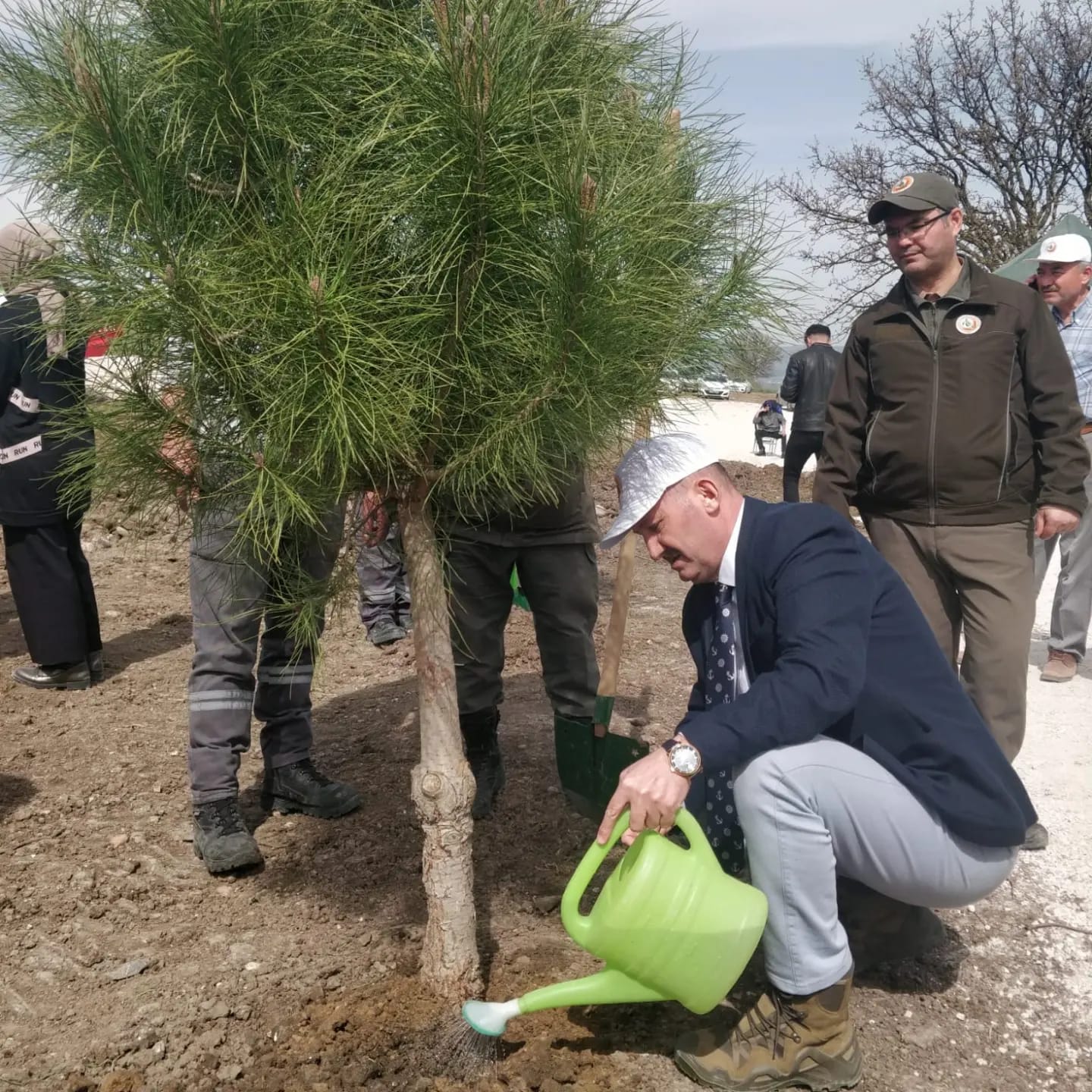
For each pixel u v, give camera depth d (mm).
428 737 2305
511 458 1951
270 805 3520
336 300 1686
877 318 3379
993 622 3270
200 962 2660
